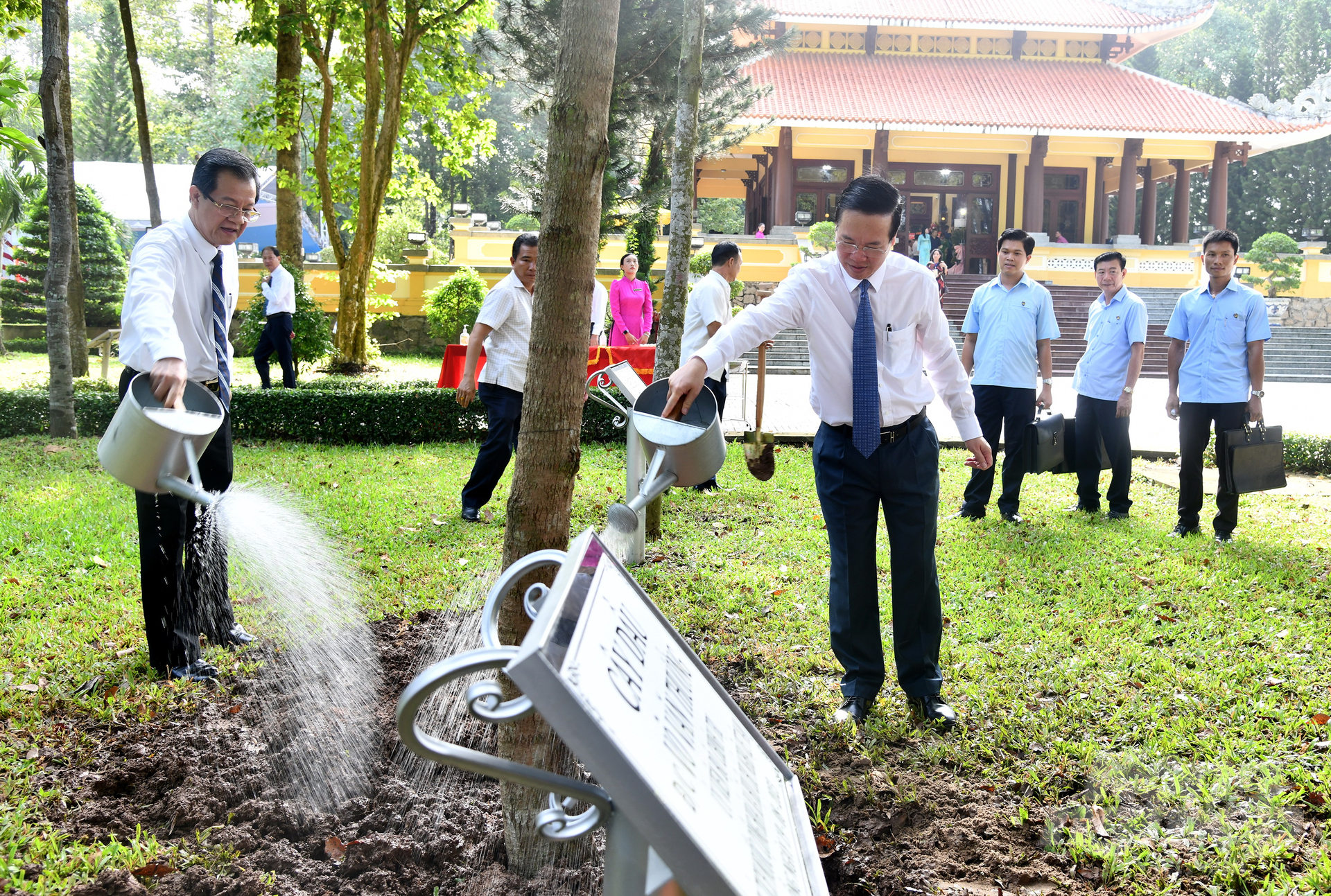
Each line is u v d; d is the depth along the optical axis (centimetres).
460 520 600
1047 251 2748
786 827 162
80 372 1249
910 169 3019
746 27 1527
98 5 4816
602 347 966
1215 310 598
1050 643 409
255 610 411
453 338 2108
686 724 142
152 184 1204
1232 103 2839
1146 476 833
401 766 295
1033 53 3133
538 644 109
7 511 581
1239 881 248
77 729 309
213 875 235
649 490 236
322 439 954
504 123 4541
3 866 228
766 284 2586
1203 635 419
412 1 1508
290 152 1620
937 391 361
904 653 345
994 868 258
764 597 466
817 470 350
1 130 1186
